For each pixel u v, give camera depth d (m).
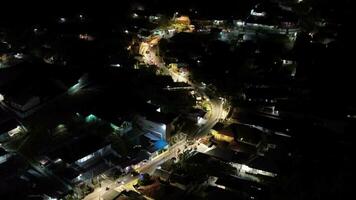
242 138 46.97
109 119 49.44
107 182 42.72
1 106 55.16
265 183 41.53
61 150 44.94
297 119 51.47
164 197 39.88
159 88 58.56
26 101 52.88
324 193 39.47
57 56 68.19
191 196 40.31
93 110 51.72
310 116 50.78
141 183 41.91
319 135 47.97
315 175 41.94
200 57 68.31
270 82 60.09
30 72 60.69
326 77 59.75
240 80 61.47
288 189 40.22
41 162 45.03
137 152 45.94
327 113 50.59
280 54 68.00
